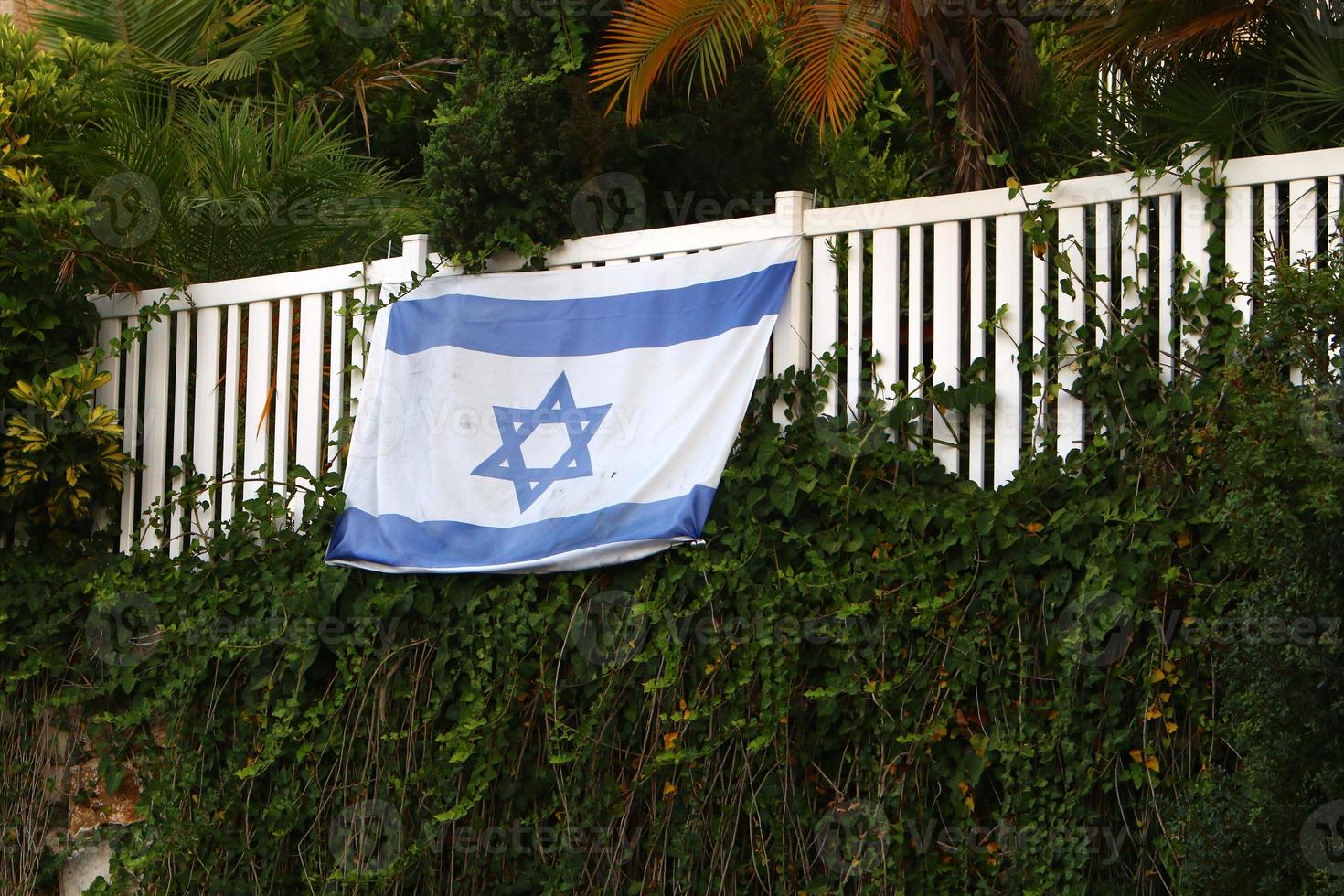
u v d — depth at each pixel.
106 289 16.30
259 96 21.73
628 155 15.10
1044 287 11.52
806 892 11.32
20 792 15.20
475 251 14.12
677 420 12.62
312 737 13.60
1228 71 13.70
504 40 15.42
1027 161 14.84
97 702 14.98
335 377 14.63
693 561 12.09
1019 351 11.50
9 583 15.33
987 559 10.91
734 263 12.87
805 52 13.82
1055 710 10.58
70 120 16.14
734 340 12.57
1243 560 9.13
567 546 12.58
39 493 15.28
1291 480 8.66
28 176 14.87
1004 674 10.79
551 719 12.59
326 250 18.36
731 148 15.96
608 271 13.46
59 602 15.20
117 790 14.59
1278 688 8.45
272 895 13.61
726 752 11.85
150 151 16.84
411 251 14.38
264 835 13.74
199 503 15.05
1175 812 9.95
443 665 13.05
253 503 14.32
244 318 15.78
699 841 11.80
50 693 15.20
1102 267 11.27
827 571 11.49
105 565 15.16
